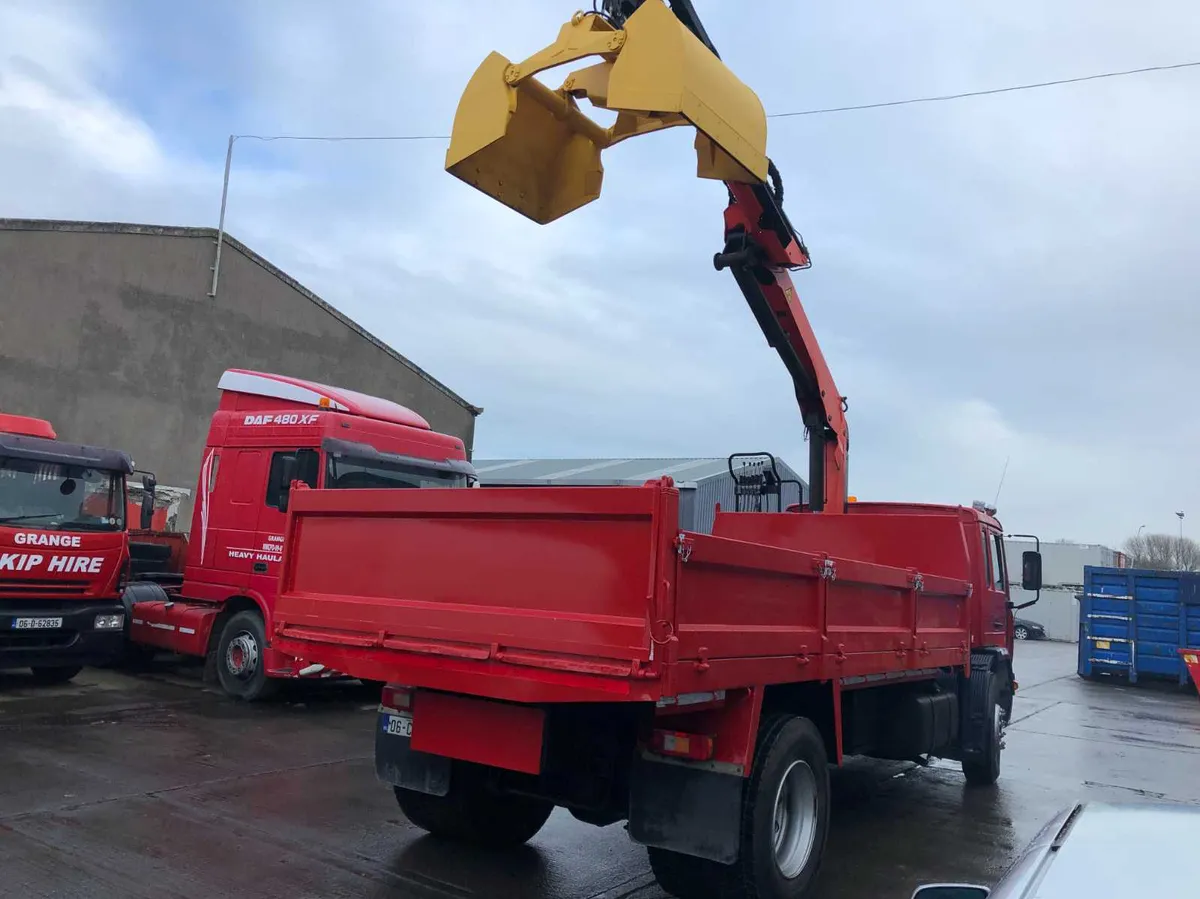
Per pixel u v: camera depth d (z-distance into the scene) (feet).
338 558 14.74
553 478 96.37
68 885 13.87
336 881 14.85
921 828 20.71
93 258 63.57
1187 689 58.65
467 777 15.06
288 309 74.79
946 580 21.27
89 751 22.38
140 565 39.91
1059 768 29.37
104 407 63.57
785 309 23.97
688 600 11.32
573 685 11.32
